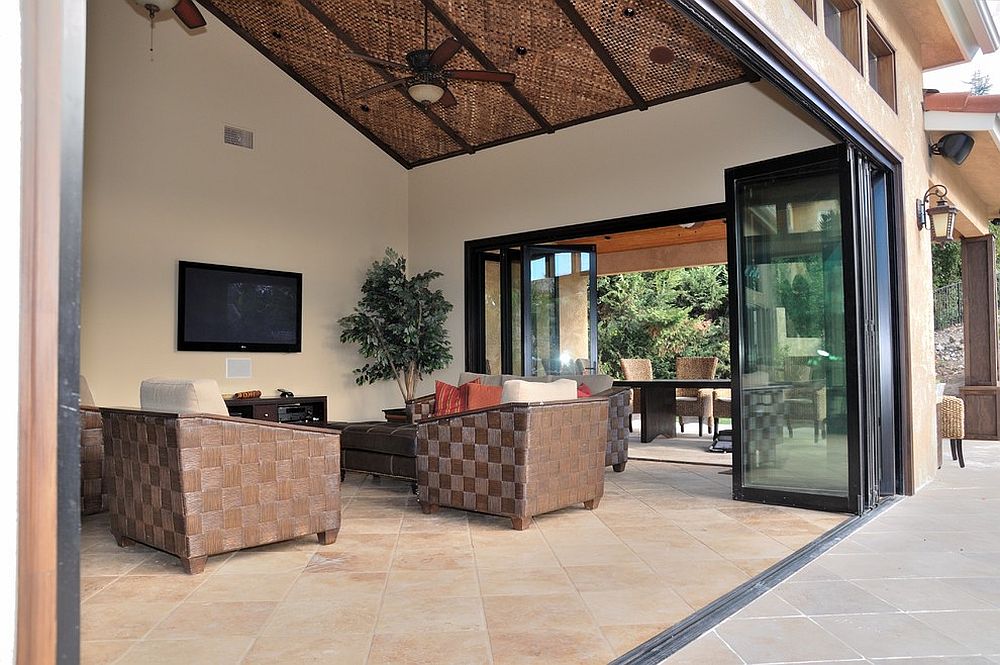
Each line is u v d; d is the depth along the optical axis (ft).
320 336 23.50
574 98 20.43
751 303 14.79
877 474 14.02
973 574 9.54
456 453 12.76
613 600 8.38
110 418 10.81
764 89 17.83
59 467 2.82
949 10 16.28
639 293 48.49
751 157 18.02
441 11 17.75
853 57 13.06
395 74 21.12
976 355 26.66
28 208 2.75
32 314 2.73
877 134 13.41
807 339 14.03
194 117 20.52
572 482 12.98
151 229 19.48
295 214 22.91
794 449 14.12
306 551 10.68
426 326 23.70
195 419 9.53
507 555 10.41
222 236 21.03
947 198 19.20
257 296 21.74
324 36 20.56
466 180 24.43
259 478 10.21
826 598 8.57
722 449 22.67
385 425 15.62
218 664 6.58
